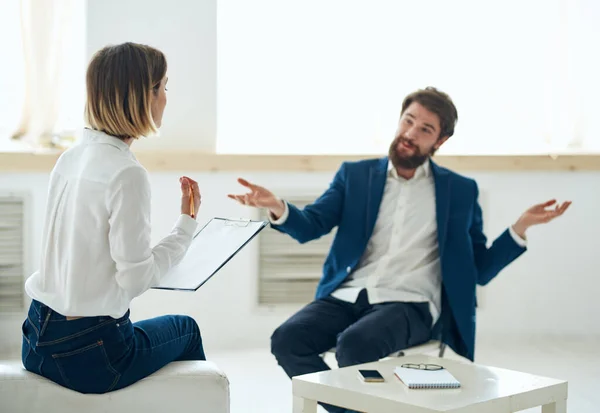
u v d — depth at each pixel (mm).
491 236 3996
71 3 3699
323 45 4008
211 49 3787
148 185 1769
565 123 4125
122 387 1843
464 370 2016
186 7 3756
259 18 3975
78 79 3795
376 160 2730
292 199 3855
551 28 4102
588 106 4141
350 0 3996
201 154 3730
